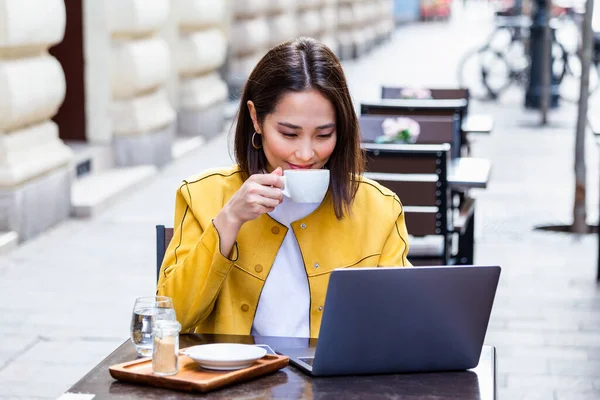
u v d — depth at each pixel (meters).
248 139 2.76
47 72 7.70
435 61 24.98
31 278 6.59
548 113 16.52
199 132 12.68
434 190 5.29
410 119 6.36
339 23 25.17
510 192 9.96
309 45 2.62
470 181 5.60
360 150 2.73
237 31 15.23
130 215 8.59
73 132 9.89
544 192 9.96
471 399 2.19
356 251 2.75
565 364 5.18
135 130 10.07
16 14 6.98
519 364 5.17
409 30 37.50
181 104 12.59
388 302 2.25
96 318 5.79
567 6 21.70
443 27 39.31
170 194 9.52
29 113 7.38
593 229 8.36
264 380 2.27
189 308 2.60
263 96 2.59
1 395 4.61
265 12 16.75
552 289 6.59
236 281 2.72
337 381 2.28
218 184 2.79
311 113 2.55
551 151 12.68
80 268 6.87
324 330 2.24
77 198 8.59
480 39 32.47
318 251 2.73
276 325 2.72
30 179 7.61
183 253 2.72
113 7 9.66
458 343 2.34
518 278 6.86
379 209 2.79
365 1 27.78
